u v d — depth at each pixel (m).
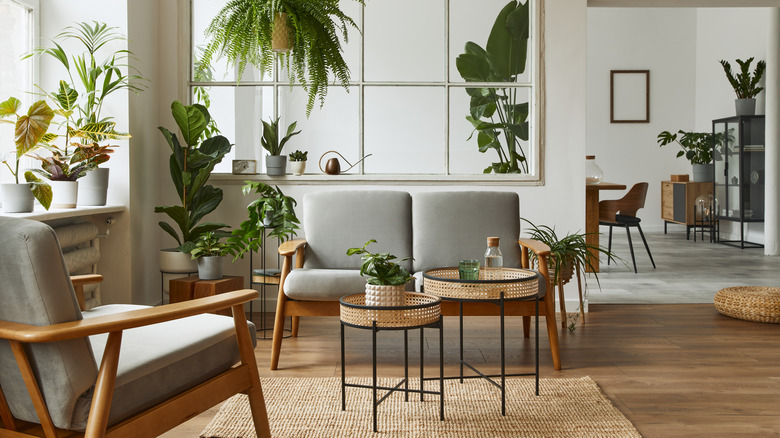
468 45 4.64
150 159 4.32
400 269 2.56
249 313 4.63
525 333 3.83
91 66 3.63
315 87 3.26
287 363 3.29
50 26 3.89
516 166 4.67
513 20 4.63
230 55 3.20
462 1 4.62
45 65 3.88
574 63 4.57
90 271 3.75
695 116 10.31
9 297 1.54
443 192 3.80
